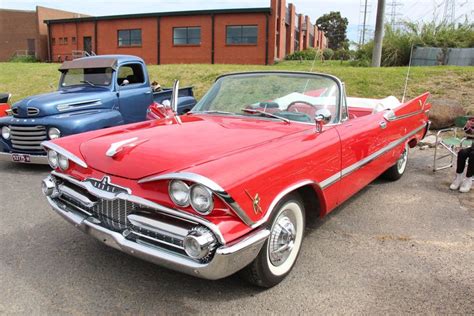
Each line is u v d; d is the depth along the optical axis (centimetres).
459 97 1009
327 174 350
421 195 535
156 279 324
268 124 369
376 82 1135
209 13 2788
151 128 355
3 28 4225
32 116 633
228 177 254
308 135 349
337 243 393
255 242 263
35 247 377
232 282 321
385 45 1692
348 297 303
